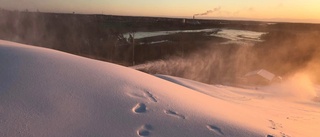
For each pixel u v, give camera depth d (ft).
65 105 16.58
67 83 19.63
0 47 25.20
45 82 19.07
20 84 18.10
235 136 16.85
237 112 26.22
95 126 14.96
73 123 14.92
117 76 24.25
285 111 45.37
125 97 19.53
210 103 26.73
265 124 23.44
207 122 18.10
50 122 14.62
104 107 17.26
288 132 22.30
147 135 14.87
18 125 13.83
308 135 23.79
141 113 17.38
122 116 16.53
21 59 22.36
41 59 23.41
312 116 44.39
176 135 15.42
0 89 17.06
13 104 15.60
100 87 20.24
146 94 21.33
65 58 25.94
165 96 22.09
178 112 18.80
